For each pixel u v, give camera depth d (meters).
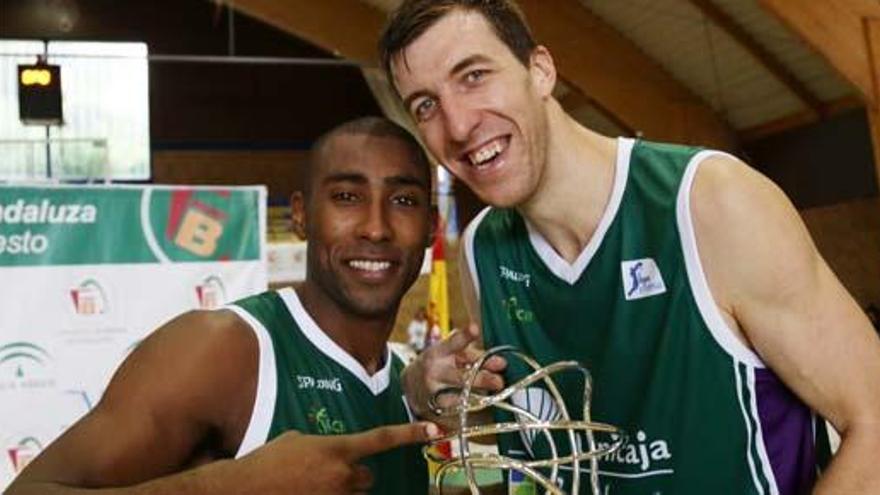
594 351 1.33
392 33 1.19
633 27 8.00
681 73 8.26
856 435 1.11
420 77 1.17
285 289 1.25
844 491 1.08
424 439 0.89
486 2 1.17
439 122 1.19
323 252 1.17
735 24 7.12
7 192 2.78
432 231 1.23
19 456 2.73
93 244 2.87
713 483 1.24
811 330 1.14
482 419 1.43
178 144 11.62
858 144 7.14
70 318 2.83
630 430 1.29
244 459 0.87
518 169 1.20
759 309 1.17
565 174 1.27
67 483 0.96
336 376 1.20
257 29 12.32
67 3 10.16
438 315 3.86
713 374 1.22
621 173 1.28
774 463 1.24
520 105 1.18
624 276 1.28
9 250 2.78
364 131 1.17
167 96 11.91
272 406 1.12
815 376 1.15
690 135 8.35
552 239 1.34
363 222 1.14
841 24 5.70
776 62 7.33
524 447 1.37
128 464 1.00
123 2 11.84
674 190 1.22
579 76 8.15
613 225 1.28
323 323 1.21
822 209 7.78
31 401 2.76
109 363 2.85
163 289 2.94
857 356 1.13
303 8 8.77
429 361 1.24
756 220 1.15
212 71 12.12
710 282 1.21
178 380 1.05
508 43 1.17
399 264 1.17
